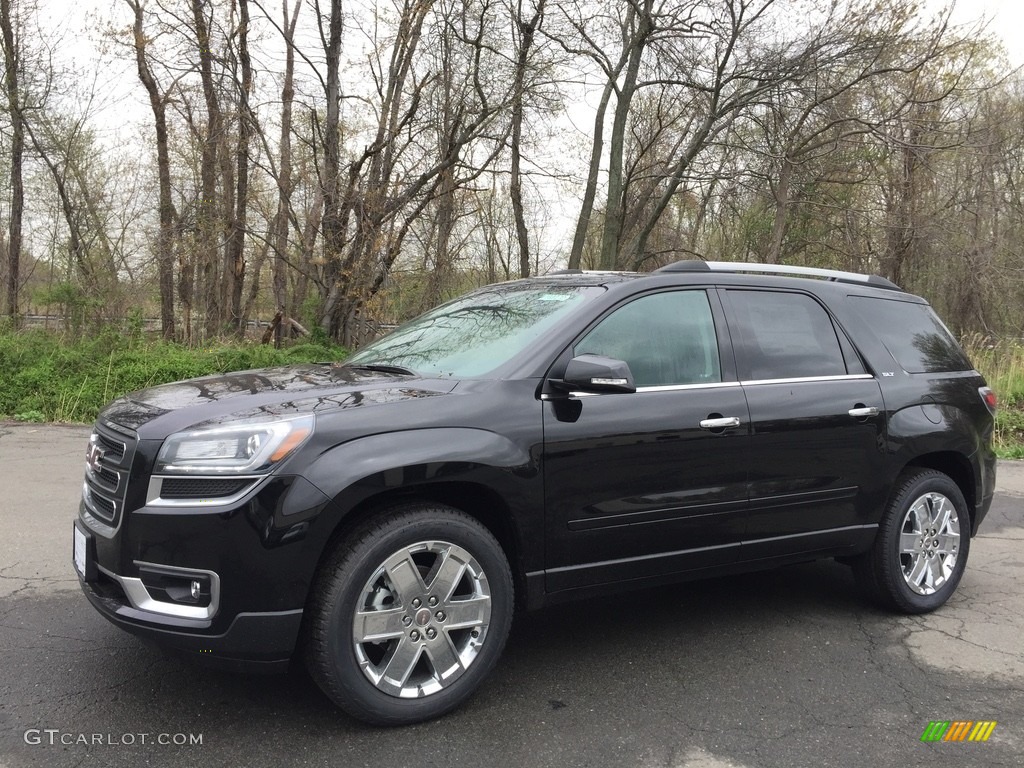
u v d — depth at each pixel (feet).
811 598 15.62
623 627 13.88
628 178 68.18
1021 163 70.64
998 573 17.63
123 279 64.08
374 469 9.63
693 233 86.43
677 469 11.97
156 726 9.94
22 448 28.37
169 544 9.25
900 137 57.88
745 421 12.59
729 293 13.50
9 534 17.99
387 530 9.82
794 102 55.98
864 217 64.80
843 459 13.69
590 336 11.85
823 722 10.55
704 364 12.75
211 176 55.36
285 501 9.23
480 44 49.03
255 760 9.24
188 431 9.52
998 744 10.06
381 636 9.82
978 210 67.87
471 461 10.24
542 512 10.92
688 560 12.32
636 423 11.61
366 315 51.83
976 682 11.89
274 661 9.39
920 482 14.71
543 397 11.11
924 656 12.84
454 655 10.36
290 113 53.36
